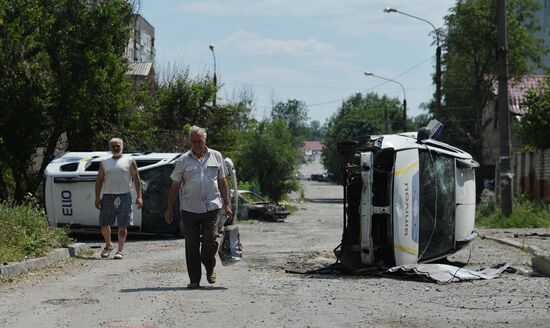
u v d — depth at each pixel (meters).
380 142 11.27
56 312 7.69
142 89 28.59
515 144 45.56
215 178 9.52
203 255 9.55
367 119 110.88
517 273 11.41
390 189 11.12
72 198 18.61
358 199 11.55
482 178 49.34
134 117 24.61
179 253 14.58
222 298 8.62
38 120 21.45
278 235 20.59
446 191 11.95
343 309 8.01
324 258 13.75
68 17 22.11
